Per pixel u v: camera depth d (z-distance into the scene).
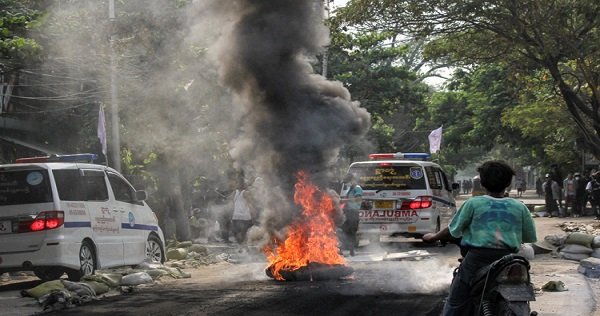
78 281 12.02
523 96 29.86
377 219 18.05
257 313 8.82
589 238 14.59
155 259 14.84
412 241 20.59
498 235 5.86
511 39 20.84
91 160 13.70
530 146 44.09
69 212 12.07
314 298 9.97
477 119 44.59
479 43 22.36
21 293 10.80
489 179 6.08
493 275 5.73
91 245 12.57
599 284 11.42
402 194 18.02
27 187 11.93
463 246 6.00
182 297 10.36
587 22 20.86
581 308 9.01
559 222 27.17
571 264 13.91
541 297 9.90
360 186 18.14
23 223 11.77
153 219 14.83
